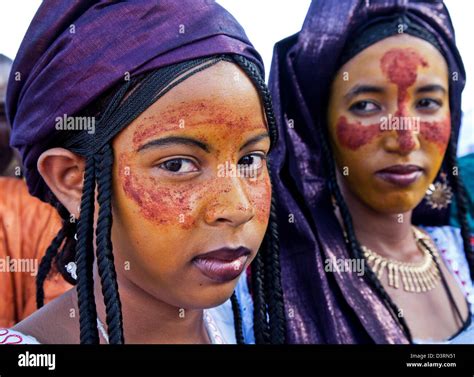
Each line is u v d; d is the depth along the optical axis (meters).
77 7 0.63
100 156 0.60
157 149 0.59
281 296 0.76
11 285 1.06
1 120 1.08
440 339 0.99
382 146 0.95
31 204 1.08
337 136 0.98
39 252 1.06
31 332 0.70
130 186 0.60
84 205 0.61
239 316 0.84
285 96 1.01
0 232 1.06
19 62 0.66
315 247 0.96
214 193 0.60
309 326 0.92
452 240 1.12
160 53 0.58
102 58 0.59
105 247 0.59
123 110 0.59
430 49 0.95
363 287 0.97
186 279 0.62
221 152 0.60
